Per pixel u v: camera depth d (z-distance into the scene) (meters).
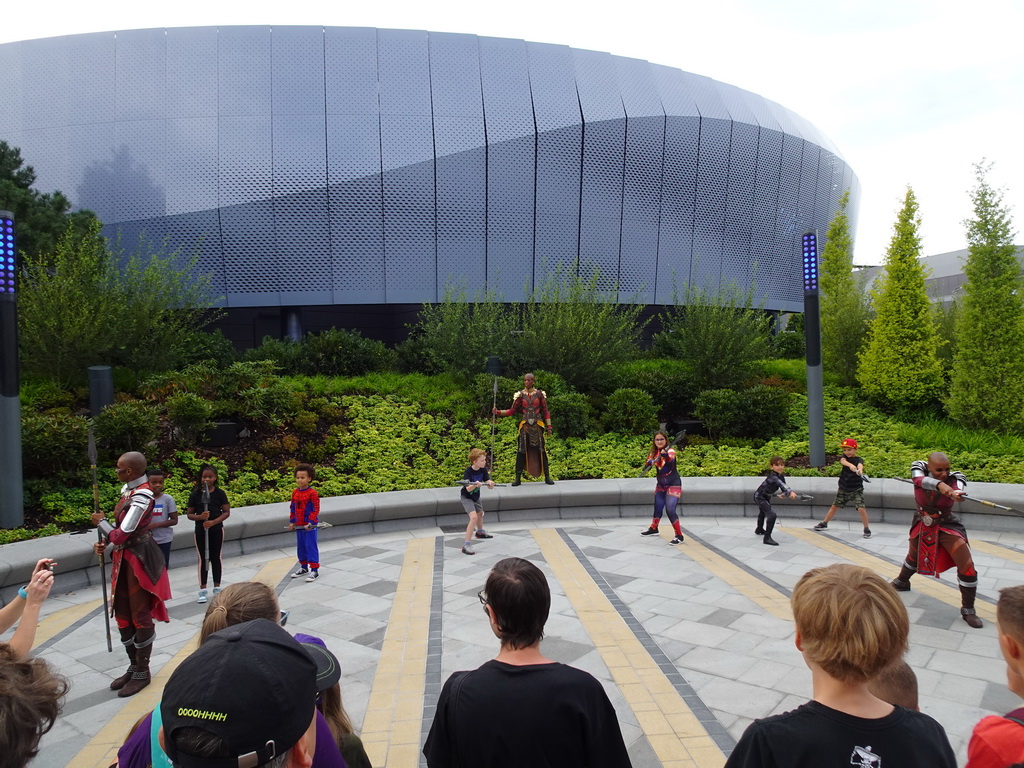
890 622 1.63
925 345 16.22
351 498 10.42
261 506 9.91
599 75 24.42
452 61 23.05
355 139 22.19
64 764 3.93
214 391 14.02
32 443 9.98
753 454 14.05
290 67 22.08
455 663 5.20
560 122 23.45
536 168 23.41
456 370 17.61
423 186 22.56
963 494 5.87
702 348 17.77
